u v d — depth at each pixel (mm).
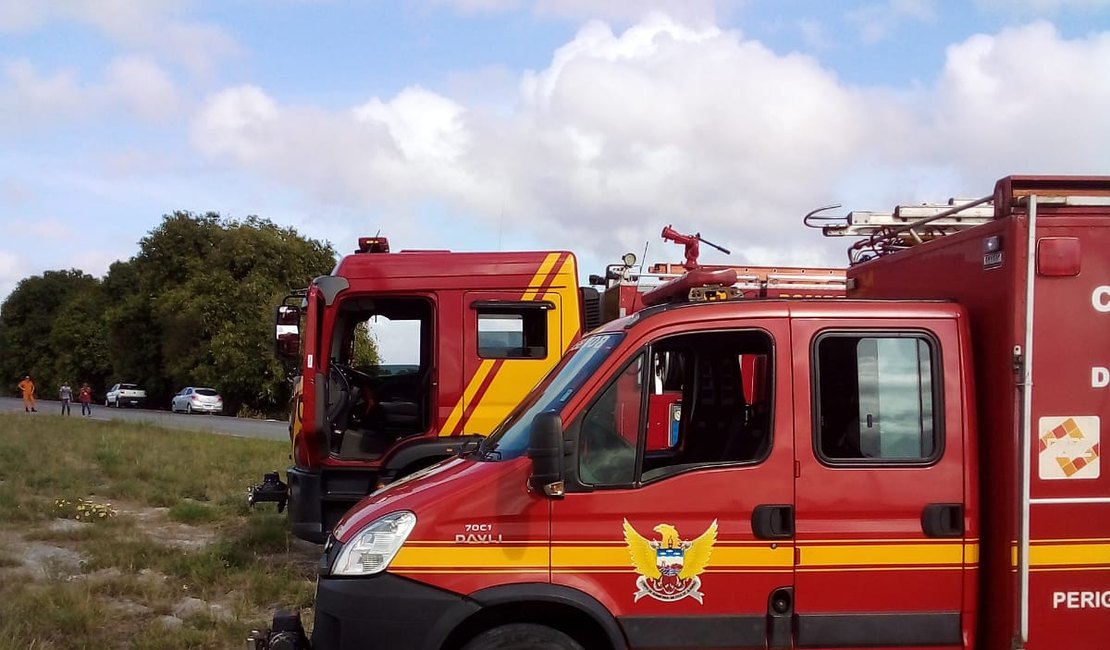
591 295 9000
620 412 4332
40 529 10391
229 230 57125
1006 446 4273
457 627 4230
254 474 15930
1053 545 4234
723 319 4422
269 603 7621
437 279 8344
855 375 4414
